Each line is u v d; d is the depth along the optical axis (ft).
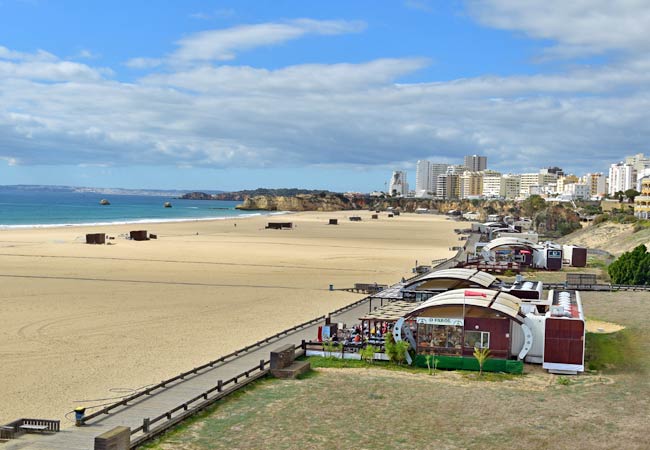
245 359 121.60
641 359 124.77
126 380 110.93
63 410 94.63
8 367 118.83
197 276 255.29
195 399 91.66
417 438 82.43
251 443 79.82
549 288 225.76
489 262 291.17
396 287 179.93
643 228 413.59
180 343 139.54
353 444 79.97
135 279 242.58
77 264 285.84
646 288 220.02
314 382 108.99
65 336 144.87
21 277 240.32
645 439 82.12
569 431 85.25
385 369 119.24
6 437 81.25
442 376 114.52
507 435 83.71
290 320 167.63
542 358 121.29
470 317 119.44
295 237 502.38
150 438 80.48
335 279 254.88
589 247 431.02
